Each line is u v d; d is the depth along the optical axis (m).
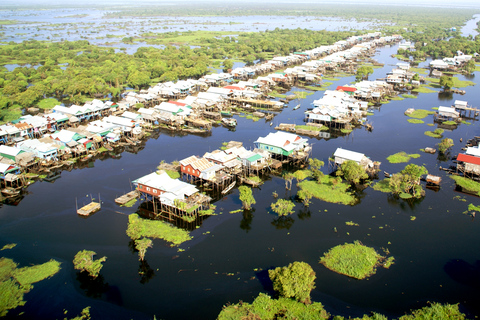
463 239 79.00
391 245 77.19
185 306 62.09
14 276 69.38
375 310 60.53
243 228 84.00
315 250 75.88
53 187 104.00
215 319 59.44
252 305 61.53
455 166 112.62
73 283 67.81
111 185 104.69
